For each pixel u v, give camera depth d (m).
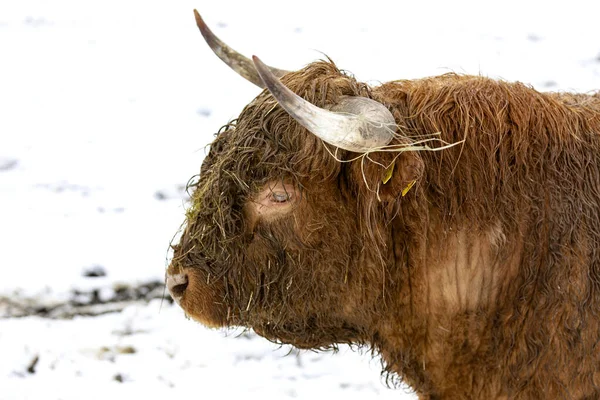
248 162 7.86
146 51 23.77
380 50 23.38
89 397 12.83
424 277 8.14
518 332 8.02
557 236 7.84
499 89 8.23
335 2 27.05
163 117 20.58
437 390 8.59
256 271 8.10
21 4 26.64
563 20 25.73
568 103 8.63
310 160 7.74
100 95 21.45
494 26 25.22
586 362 7.90
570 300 7.82
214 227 8.11
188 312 8.38
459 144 7.96
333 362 13.98
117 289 15.19
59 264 15.61
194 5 26.78
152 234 16.58
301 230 7.95
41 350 13.84
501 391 8.22
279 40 24.00
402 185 7.56
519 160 7.92
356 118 7.21
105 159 19.00
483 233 7.97
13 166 18.70
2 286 14.99
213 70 22.81
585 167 8.01
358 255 8.03
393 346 8.48
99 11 26.42
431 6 26.77
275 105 7.83
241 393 13.05
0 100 21.05
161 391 13.05
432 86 8.30
